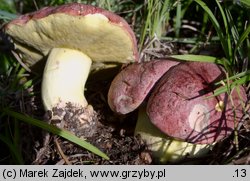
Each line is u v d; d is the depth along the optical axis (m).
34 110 0.26
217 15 0.31
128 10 0.32
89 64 0.25
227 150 0.22
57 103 0.23
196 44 0.31
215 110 0.21
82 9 0.20
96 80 0.29
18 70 0.30
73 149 0.23
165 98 0.21
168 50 0.31
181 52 0.31
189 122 0.20
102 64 0.27
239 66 0.27
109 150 0.23
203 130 0.21
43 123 0.22
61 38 0.22
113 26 0.20
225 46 0.26
